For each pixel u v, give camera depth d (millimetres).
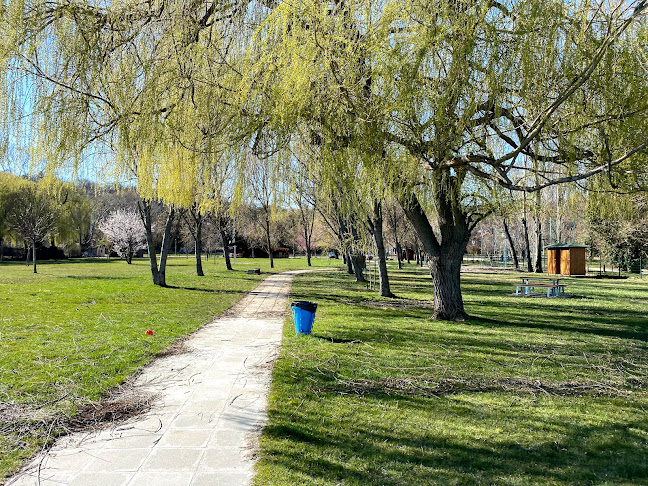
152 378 5602
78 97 5035
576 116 5469
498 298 16828
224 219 33281
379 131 5625
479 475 3242
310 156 6609
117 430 3979
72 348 7000
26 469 3250
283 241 54906
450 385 5391
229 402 4711
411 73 5250
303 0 5055
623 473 3314
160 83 5484
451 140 5875
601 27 5199
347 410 4488
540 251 36438
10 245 51125
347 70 5254
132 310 11602
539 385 5453
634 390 5391
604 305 14906
